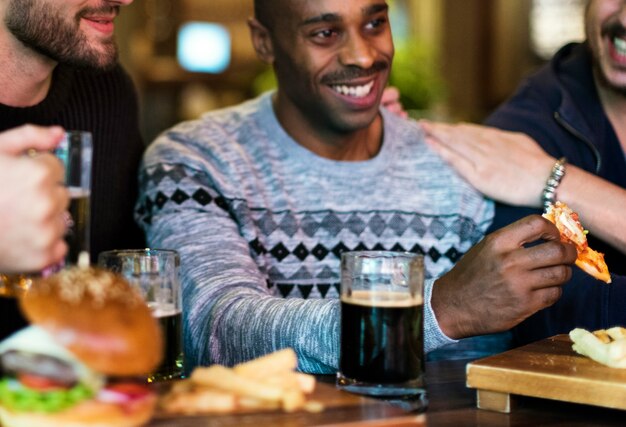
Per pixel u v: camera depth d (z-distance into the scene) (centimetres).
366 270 123
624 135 217
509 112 224
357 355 123
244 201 190
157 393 104
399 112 220
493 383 134
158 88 633
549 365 137
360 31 184
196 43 635
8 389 88
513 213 206
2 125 166
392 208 201
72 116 185
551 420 131
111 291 92
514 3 682
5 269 103
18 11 154
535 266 141
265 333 147
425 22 677
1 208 99
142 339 90
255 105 207
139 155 207
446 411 134
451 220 204
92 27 157
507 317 143
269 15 191
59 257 104
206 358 156
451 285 146
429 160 209
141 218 194
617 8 205
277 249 192
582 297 183
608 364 136
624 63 207
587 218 196
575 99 219
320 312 143
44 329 88
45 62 166
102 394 88
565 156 214
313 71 186
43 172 100
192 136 197
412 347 123
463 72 693
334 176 198
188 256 175
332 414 101
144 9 620
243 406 101
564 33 666
